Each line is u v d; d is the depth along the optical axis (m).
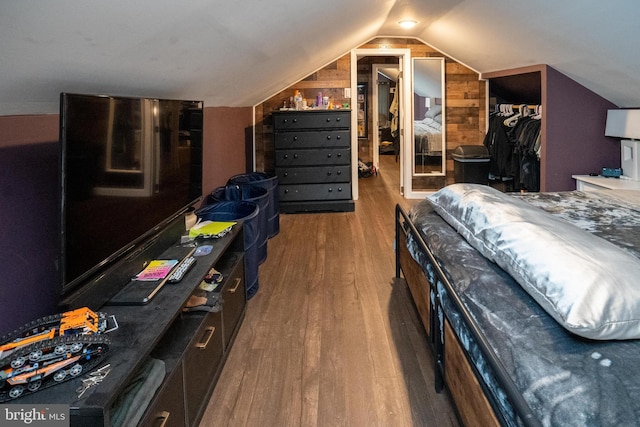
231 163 4.86
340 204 5.69
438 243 2.11
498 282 1.58
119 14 1.25
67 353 1.17
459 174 6.04
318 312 2.87
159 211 2.13
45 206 1.61
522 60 4.56
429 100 6.25
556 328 1.27
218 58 2.41
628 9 2.48
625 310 1.18
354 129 6.23
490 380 1.27
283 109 5.70
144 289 1.76
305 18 2.74
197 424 1.78
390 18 4.76
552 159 4.45
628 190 3.32
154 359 1.45
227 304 2.34
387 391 2.04
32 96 1.44
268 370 2.23
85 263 1.45
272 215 4.62
